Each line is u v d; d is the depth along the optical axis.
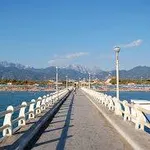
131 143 14.62
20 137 14.88
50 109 31.00
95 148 14.05
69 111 33.06
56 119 25.56
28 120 21.67
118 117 24.30
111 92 167.12
